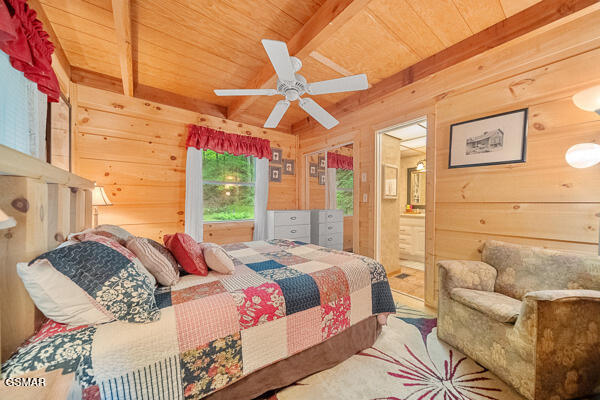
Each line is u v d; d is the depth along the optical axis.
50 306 0.86
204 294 1.19
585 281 1.32
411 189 4.78
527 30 1.75
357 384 1.33
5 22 1.01
